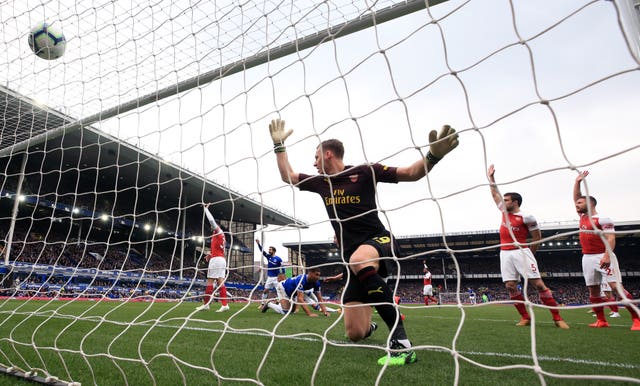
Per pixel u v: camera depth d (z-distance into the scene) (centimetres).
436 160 199
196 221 3806
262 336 371
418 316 764
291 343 328
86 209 3022
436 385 193
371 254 233
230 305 1069
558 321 482
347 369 228
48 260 2442
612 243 446
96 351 287
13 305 891
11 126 539
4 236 2561
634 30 194
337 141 267
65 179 2917
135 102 372
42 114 498
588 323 569
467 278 4369
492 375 213
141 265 3042
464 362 249
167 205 3591
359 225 250
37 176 2734
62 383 202
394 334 236
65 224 3139
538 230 488
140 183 2817
